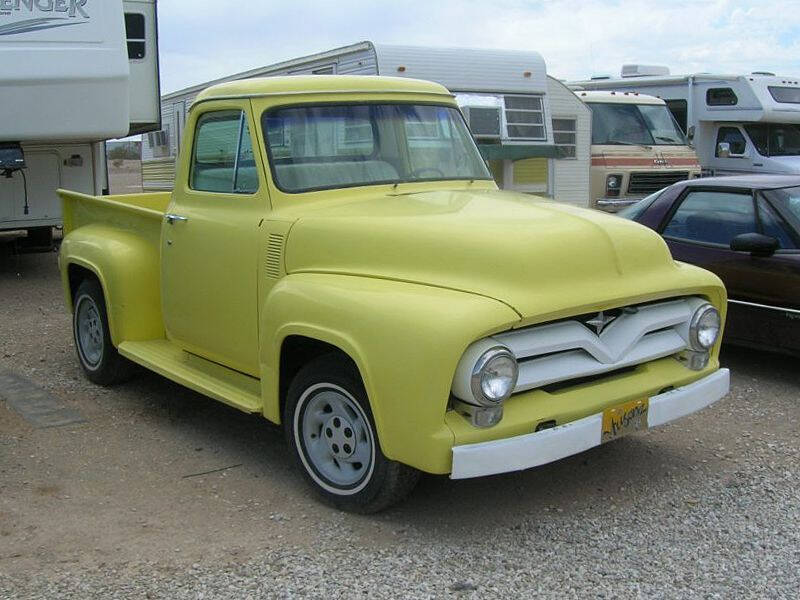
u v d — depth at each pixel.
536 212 4.42
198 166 5.39
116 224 6.43
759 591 3.60
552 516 4.30
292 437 4.52
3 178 11.05
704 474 4.84
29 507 4.43
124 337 6.08
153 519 4.30
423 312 3.74
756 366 7.06
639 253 4.37
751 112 15.80
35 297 10.11
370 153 5.13
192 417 5.84
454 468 3.67
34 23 9.59
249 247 4.80
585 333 4.06
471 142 5.62
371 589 3.61
